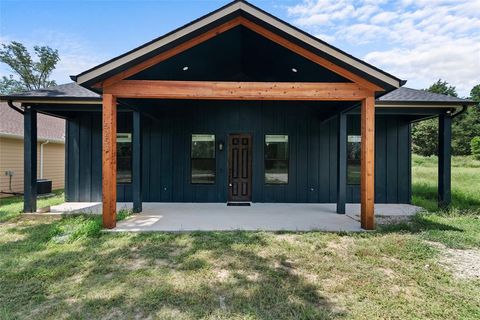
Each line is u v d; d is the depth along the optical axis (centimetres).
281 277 330
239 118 859
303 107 862
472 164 2228
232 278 328
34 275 332
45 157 1207
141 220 598
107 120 513
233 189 861
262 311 263
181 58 537
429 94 768
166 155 857
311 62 528
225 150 859
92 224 506
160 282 317
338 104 690
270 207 776
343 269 352
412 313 261
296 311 263
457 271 348
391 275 337
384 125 866
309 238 470
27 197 662
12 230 519
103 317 254
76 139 852
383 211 726
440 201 720
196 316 255
